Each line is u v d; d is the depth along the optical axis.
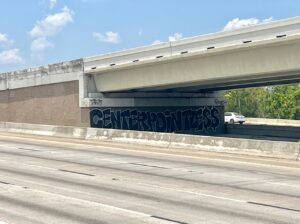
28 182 17.64
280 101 118.25
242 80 39.78
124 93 46.66
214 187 16.64
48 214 12.02
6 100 55.84
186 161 25.36
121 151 30.84
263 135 50.88
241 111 131.75
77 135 39.75
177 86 44.03
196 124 52.00
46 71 49.62
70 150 31.27
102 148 32.81
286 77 38.44
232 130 54.47
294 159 24.92
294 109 116.31
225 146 28.67
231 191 15.80
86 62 45.06
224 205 13.29
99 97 45.59
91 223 11.03
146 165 23.44
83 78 45.19
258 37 31.86
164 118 49.31
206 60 36.81
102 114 45.22
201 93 52.62
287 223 11.12
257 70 33.50
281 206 13.20
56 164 23.67
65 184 17.16
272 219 11.52
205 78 37.28
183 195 14.93
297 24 29.41
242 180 18.45
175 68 39.34
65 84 47.44
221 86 47.31
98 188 16.27
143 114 47.88
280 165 23.64
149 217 11.66
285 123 84.31
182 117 50.88
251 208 12.88
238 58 34.59
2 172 20.59
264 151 26.55
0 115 57.00
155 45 39.41
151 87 43.53
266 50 32.53
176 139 31.94
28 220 11.33
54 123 48.88
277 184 17.47
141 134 34.62
